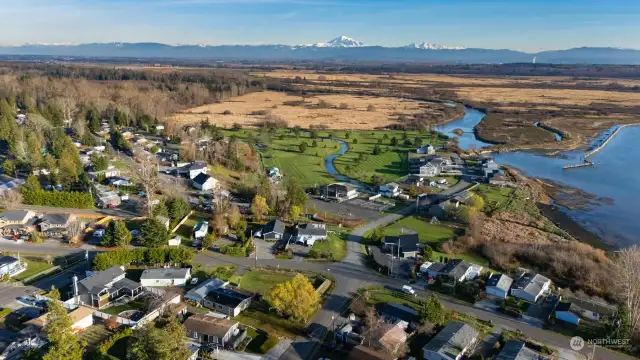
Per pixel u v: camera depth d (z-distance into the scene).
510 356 59.78
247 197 123.50
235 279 80.38
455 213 114.19
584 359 62.06
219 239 97.25
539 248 96.50
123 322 65.56
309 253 91.19
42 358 53.44
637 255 83.06
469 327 66.00
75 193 109.38
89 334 63.12
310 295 69.50
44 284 77.06
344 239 100.75
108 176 129.50
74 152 132.00
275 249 93.62
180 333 56.34
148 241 87.94
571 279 86.62
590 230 116.75
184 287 77.50
